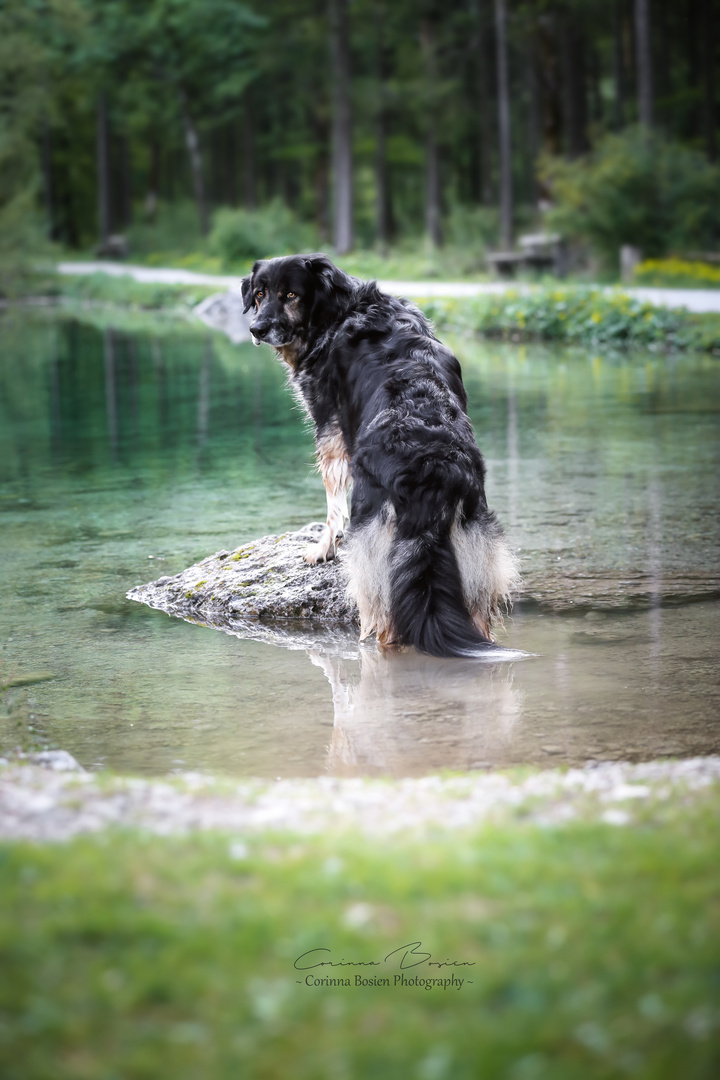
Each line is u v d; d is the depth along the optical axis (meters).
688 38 50.03
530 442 11.78
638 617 6.21
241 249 43.16
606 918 2.45
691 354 19.75
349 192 44.06
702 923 2.41
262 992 2.22
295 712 4.97
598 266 31.95
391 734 4.66
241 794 3.48
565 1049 2.05
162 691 5.29
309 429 7.00
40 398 16.61
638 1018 2.12
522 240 36.06
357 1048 2.07
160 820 3.14
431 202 46.50
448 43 46.53
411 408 5.62
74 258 55.78
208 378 18.55
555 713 4.84
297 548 6.99
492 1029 2.11
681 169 30.58
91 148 65.88
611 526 8.20
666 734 4.55
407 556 5.42
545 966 2.29
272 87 55.03
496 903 2.53
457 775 3.93
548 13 39.09
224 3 49.59
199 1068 2.02
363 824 3.12
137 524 8.74
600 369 17.95
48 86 50.22
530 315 22.81
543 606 6.45
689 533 7.95
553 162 32.75
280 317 6.27
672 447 11.25
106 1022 2.13
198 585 6.81
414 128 50.69
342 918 2.47
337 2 43.25
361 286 6.38
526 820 3.17
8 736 4.72
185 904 2.52
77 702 5.15
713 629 5.96
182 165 71.94
